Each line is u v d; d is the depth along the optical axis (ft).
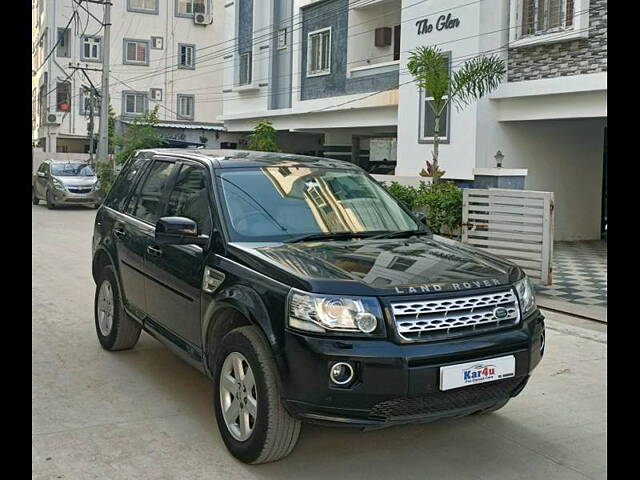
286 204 16.80
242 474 13.66
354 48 71.36
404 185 49.08
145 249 18.53
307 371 12.54
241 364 14.07
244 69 92.07
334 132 84.53
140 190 20.70
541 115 49.57
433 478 13.76
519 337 13.65
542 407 17.65
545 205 31.73
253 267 14.25
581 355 22.33
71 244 46.44
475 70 47.26
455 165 54.49
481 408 13.62
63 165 76.89
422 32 57.93
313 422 12.78
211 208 16.34
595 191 55.98
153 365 20.22
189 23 147.02
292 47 81.30
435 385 12.63
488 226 33.81
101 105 90.38
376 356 12.34
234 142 110.42
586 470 14.20
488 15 52.24
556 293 32.63
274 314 13.16
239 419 14.19
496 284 13.80
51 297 29.45
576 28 46.03
